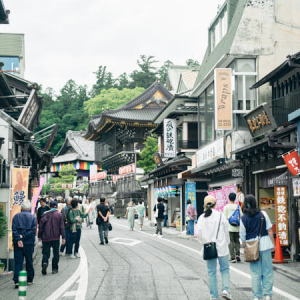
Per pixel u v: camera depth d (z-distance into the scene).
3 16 15.75
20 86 21.58
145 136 60.62
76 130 94.19
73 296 8.25
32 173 21.48
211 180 24.94
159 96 62.38
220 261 7.83
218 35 22.98
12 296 8.45
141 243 18.36
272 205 16.80
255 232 7.46
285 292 8.59
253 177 17.08
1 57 33.16
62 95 105.25
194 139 29.56
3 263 11.72
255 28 19.22
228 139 19.36
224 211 12.97
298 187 11.98
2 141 12.78
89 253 15.05
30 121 17.83
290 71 16.41
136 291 8.63
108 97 87.50
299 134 12.04
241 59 19.30
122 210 49.69
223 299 7.88
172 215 31.28
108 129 64.25
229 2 21.03
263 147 14.69
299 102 15.62
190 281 9.68
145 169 44.62
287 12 19.50
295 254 12.83
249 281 9.73
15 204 11.85
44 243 10.99
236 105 18.88
